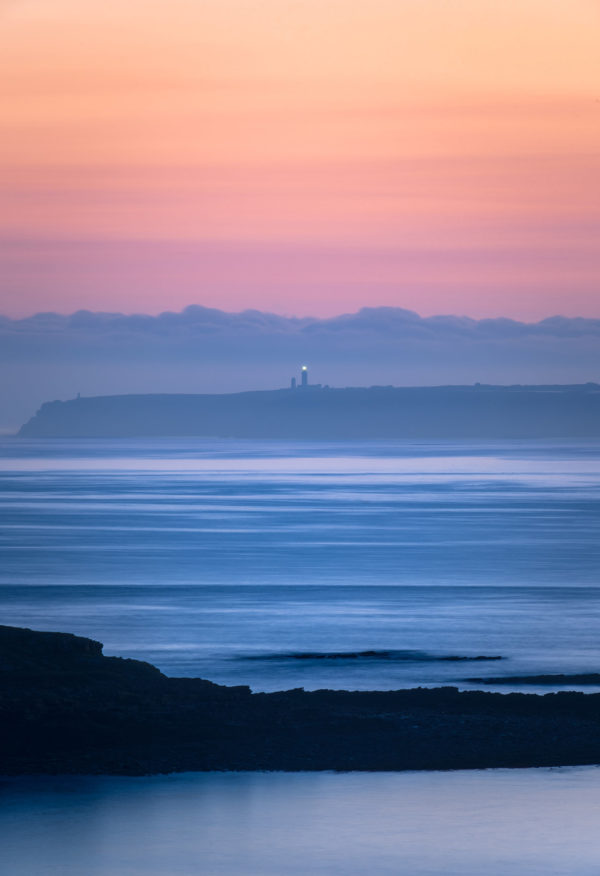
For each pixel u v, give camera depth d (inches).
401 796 3833.7
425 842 3368.6
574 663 7027.6
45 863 3203.7
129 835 3432.6
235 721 4724.4
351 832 3459.6
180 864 3193.9
